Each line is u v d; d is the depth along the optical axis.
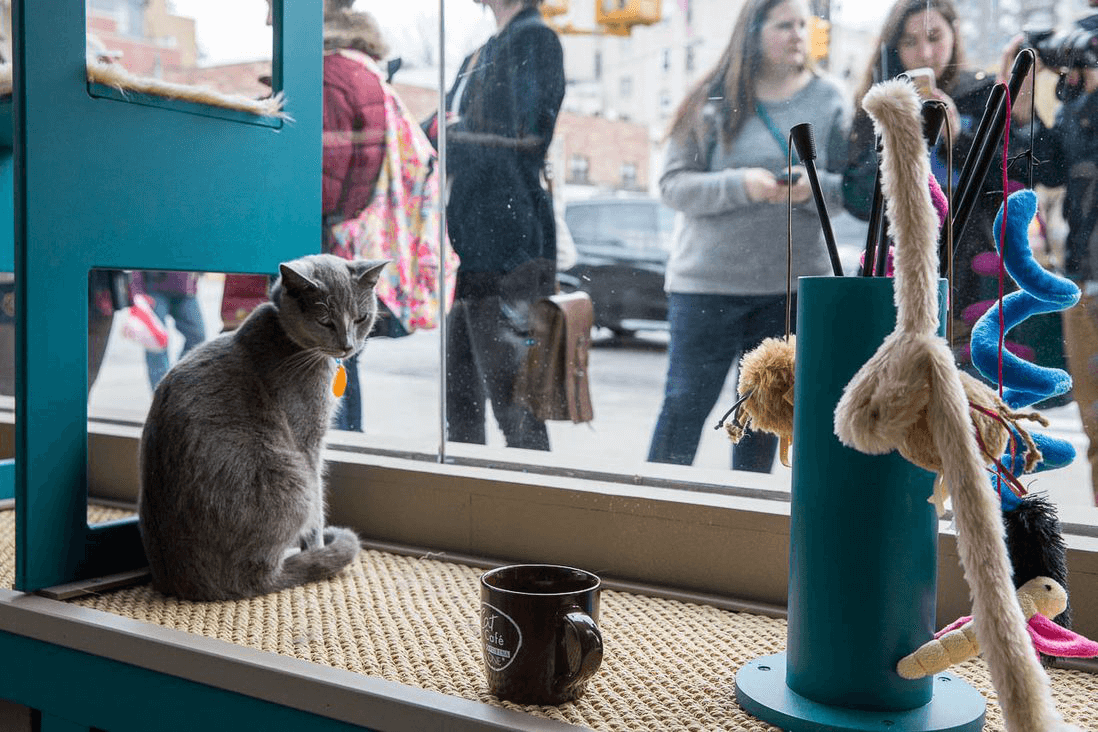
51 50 0.97
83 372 1.03
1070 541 0.91
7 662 0.97
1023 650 0.55
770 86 1.15
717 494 1.11
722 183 1.21
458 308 1.37
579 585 0.81
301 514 1.09
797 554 0.74
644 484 1.17
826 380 0.71
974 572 0.56
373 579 1.11
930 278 0.59
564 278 1.33
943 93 1.01
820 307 0.71
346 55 1.41
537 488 1.14
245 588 1.04
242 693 0.80
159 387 1.10
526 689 0.75
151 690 0.86
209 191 1.13
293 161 1.23
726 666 0.85
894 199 0.61
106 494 1.46
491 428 1.37
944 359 0.58
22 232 0.97
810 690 0.74
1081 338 0.97
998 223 0.75
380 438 1.43
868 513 0.70
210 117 1.13
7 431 1.62
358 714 0.74
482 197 1.36
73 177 1.00
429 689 0.78
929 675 0.70
